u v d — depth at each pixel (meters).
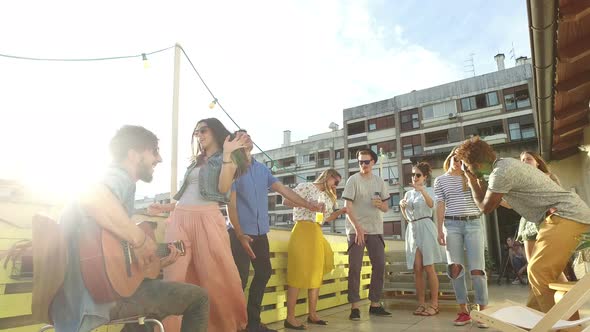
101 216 1.54
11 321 2.21
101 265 1.51
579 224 2.66
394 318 4.50
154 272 1.83
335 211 4.79
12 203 2.24
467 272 4.91
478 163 3.13
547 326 1.71
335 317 4.61
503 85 35.25
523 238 4.33
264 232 3.44
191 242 2.48
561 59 5.12
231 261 2.51
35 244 1.50
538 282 2.74
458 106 37.28
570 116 7.31
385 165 40.72
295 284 3.90
